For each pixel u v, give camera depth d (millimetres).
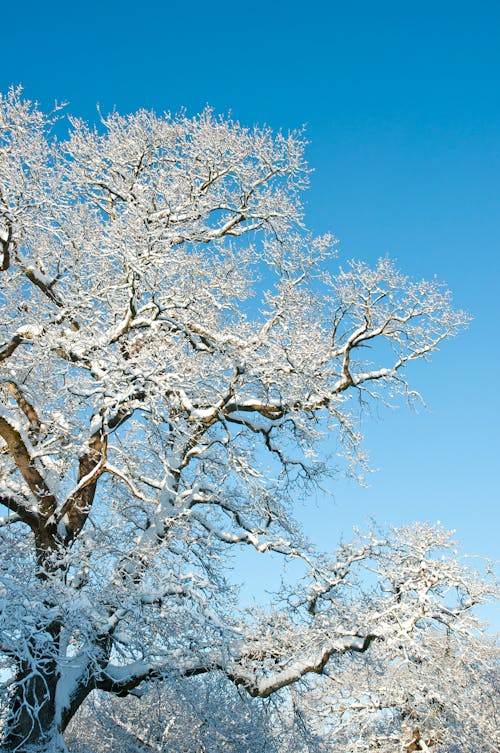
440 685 14094
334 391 14250
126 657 10953
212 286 14891
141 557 11734
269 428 13750
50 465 12891
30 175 12258
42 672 10648
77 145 15359
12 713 10242
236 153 15742
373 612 12680
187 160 15727
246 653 12023
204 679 12750
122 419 12641
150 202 13727
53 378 12312
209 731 13195
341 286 14562
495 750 16891
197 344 13523
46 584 9938
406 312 14508
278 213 15766
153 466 13812
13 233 12156
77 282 12555
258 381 12852
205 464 13875
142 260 12188
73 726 17266
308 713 15375
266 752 13859
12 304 13281
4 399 13922
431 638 13562
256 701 13344
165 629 10875
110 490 14391
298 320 13789
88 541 12180
